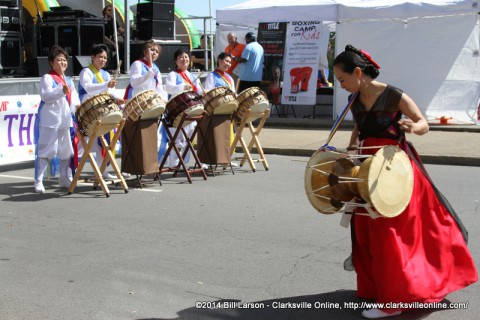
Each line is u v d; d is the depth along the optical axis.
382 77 15.32
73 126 9.42
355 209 4.73
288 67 16.11
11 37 16.36
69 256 6.32
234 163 11.62
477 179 10.10
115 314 4.92
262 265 6.04
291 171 10.93
